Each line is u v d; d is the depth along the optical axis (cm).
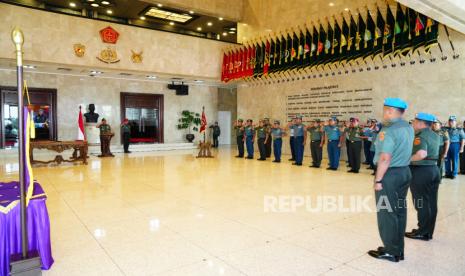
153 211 496
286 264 310
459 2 581
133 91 1634
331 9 1185
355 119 898
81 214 479
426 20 897
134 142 1655
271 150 1414
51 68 1282
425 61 957
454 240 373
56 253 337
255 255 331
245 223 437
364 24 1066
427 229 372
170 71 1369
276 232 401
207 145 1275
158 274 290
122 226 424
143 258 324
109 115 1572
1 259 274
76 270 298
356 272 293
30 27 1080
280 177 805
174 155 1355
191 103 1825
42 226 295
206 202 551
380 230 321
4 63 1166
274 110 1437
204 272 293
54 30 1125
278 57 1320
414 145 371
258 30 1485
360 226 425
